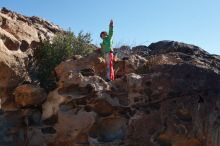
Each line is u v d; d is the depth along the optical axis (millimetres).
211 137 7375
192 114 7535
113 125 7879
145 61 9766
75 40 10133
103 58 9180
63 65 8820
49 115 8180
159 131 7523
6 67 8656
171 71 8008
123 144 7621
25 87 8312
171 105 7629
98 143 7648
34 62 9453
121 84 8094
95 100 7887
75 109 7934
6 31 9312
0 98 8523
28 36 9727
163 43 12008
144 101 7789
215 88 7707
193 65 8031
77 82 8078
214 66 9477
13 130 8273
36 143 8078
